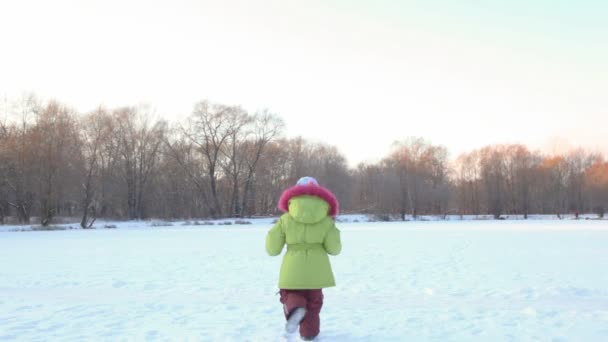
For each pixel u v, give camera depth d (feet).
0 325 21.02
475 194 273.33
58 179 145.79
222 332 19.24
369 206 238.68
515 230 106.63
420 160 240.32
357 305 24.80
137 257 52.70
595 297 26.55
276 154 218.18
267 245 17.84
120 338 18.65
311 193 17.67
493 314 22.29
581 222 166.81
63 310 24.26
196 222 169.68
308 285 17.08
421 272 37.65
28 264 46.34
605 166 246.68
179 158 199.21
